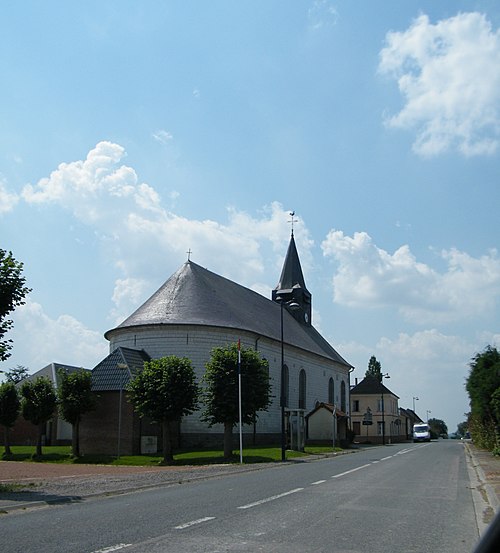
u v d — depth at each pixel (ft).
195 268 180.96
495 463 93.97
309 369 220.64
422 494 52.75
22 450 154.71
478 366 144.77
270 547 29.22
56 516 39.06
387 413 303.07
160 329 159.12
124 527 34.32
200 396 127.75
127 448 136.67
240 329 164.04
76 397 133.80
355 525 36.11
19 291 60.39
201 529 33.76
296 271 247.29
